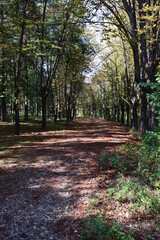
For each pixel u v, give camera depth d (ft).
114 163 24.27
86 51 80.02
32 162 27.37
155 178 18.93
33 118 101.96
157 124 34.32
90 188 18.74
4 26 49.96
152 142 24.04
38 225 13.58
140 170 20.67
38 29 60.34
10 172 23.59
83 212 14.70
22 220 14.15
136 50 32.81
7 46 50.19
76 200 16.62
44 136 50.55
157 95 18.11
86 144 38.58
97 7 34.14
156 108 33.73
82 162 26.78
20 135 51.44
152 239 11.55
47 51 65.87
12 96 79.97
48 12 63.52
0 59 58.03
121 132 60.70
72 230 12.90
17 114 52.49
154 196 15.75
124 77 82.23
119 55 83.82
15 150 34.37
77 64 85.87
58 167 25.13
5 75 73.26
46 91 65.67
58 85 103.96
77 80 96.89
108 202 15.89
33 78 102.68
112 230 11.58
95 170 23.58
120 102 114.01
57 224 13.61
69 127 76.69
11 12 49.96
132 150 29.45
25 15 49.85
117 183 18.52
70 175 22.34
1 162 27.45
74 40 77.61
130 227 12.70
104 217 13.74
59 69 86.63
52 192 18.31
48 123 86.43
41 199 17.07
